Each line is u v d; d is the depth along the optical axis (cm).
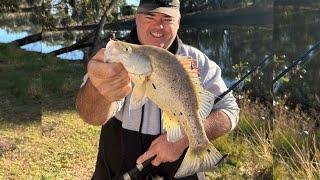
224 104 115
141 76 80
